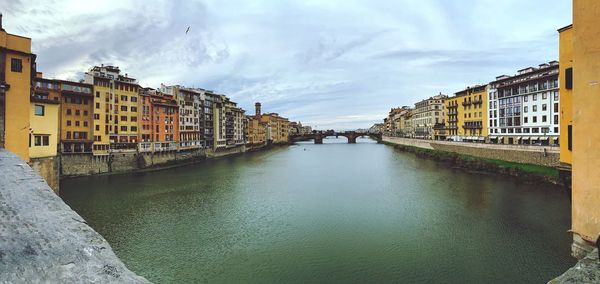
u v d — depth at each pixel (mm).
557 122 62594
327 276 20719
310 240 26891
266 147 168250
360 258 23250
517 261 22094
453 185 47844
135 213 35062
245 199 41875
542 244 24719
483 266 21547
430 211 34656
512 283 19406
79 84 62812
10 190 7680
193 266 22250
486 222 30266
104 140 66375
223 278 20594
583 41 12359
